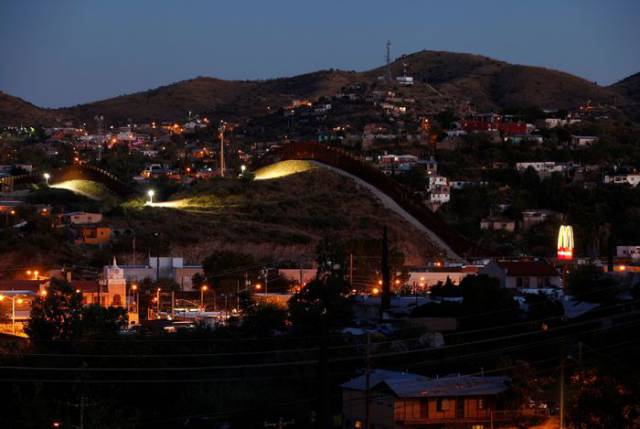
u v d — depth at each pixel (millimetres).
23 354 137125
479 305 158250
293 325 156625
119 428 120062
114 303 185375
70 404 121500
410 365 140500
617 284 173625
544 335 149125
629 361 136750
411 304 171125
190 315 181750
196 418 127250
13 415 126375
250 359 143125
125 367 138250
